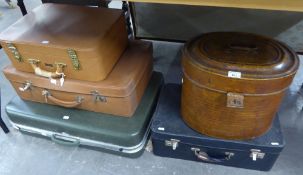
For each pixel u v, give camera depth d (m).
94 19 0.94
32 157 1.02
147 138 1.02
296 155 0.97
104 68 0.88
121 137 0.91
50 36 0.86
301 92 1.26
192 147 0.91
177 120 0.93
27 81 0.96
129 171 0.95
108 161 0.99
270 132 0.86
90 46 0.80
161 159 0.99
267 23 1.34
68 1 1.34
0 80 1.43
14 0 2.36
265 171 0.92
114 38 0.92
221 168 0.94
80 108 1.00
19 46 0.86
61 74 0.90
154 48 1.65
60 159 1.01
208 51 0.77
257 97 0.71
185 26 1.48
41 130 1.02
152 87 1.09
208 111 0.80
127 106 0.92
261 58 0.73
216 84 0.72
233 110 0.75
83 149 1.04
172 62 1.51
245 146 0.83
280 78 0.68
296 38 1.35
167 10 1.43
